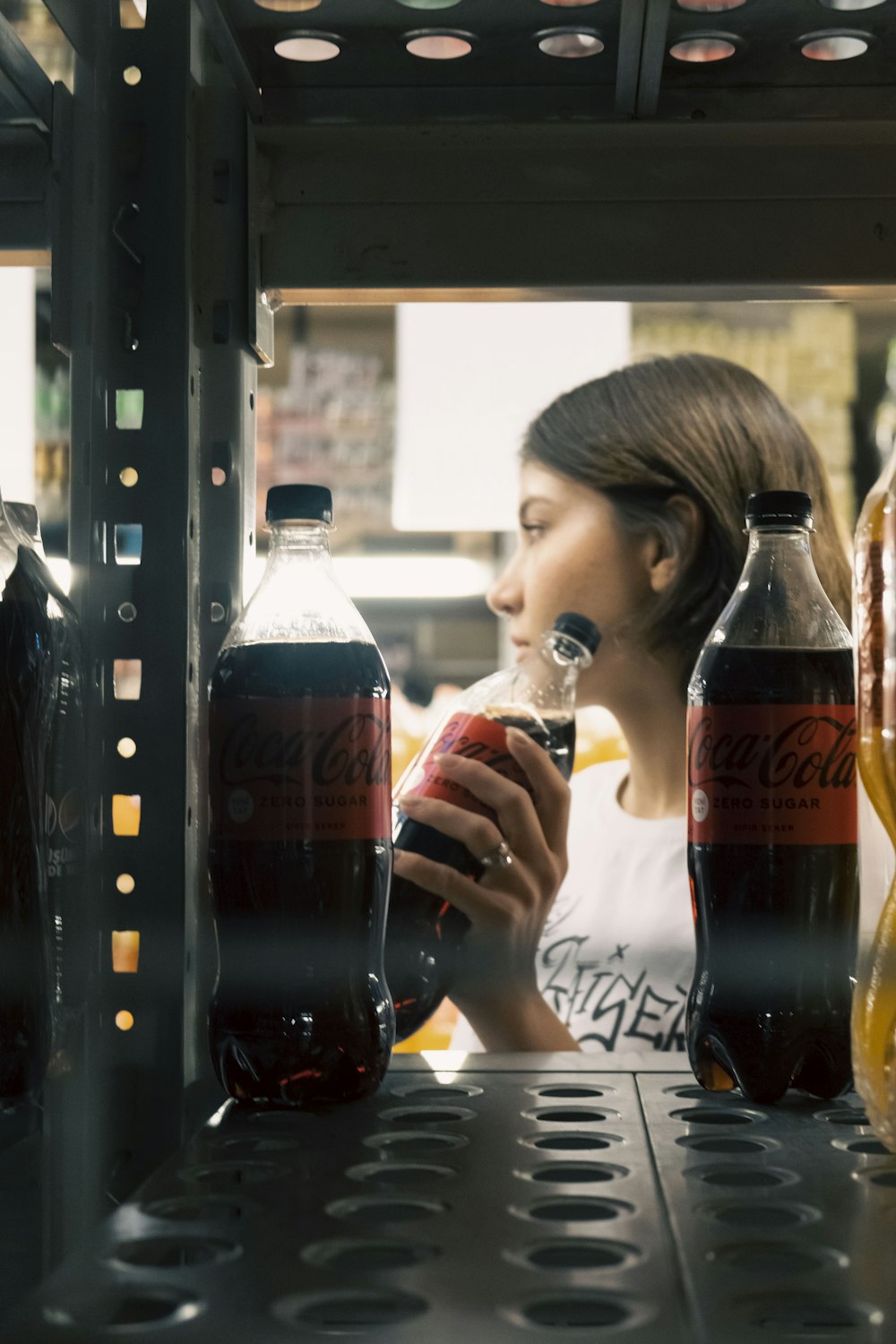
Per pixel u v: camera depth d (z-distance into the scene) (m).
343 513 4.04
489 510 2.83
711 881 0.77
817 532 1.73
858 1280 0.44
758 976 0.75
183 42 0.80
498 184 0.88
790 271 0.86
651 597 1.74
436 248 0.88
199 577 0.84
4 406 2.02
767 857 0.75
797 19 0.80
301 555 0.85
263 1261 0.46
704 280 0.87
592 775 1.90
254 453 0.90
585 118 0.88
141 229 0.80
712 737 0.77
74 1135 0.77
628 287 0.88
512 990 1.12
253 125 0.86
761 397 1.73
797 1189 0.55
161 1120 0.77
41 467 1.46
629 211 0.87
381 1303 0.43
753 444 1.70
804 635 0.78
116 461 0.80
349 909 0.74
